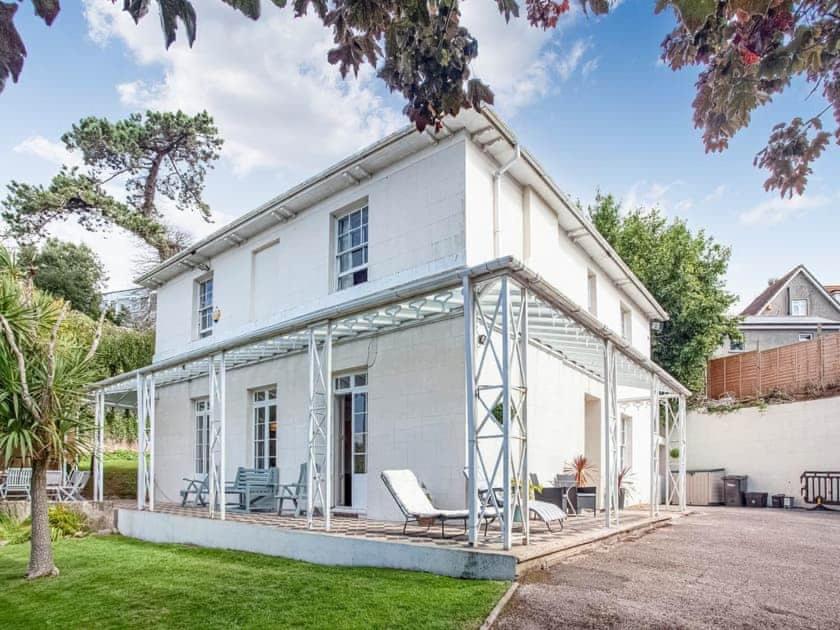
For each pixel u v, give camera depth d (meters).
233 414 14.40
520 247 11.37
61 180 27.41
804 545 8.83
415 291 7.71
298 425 12.44
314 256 12.62
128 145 29.12
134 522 12.72
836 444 16.61
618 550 8.09
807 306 34.50
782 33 2.86
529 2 3.63
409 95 3.70
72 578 8.08
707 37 3.18
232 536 9.98
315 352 9.28
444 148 10.21
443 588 6.00
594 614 5.15
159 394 17.41
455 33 3.53
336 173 11.54
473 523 6.91
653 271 24.42
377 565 7.45
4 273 9.71
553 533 8.49
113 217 28.47
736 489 18.58
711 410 20.34
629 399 15.99
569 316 8.35
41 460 8.53
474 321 7.33
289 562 8.39
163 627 5.62
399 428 10.33
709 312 23.94
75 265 32.34
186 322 16.88
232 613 5.80
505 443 6.77
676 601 5.56
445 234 9.97
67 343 9.39
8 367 8.34
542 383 11.62
